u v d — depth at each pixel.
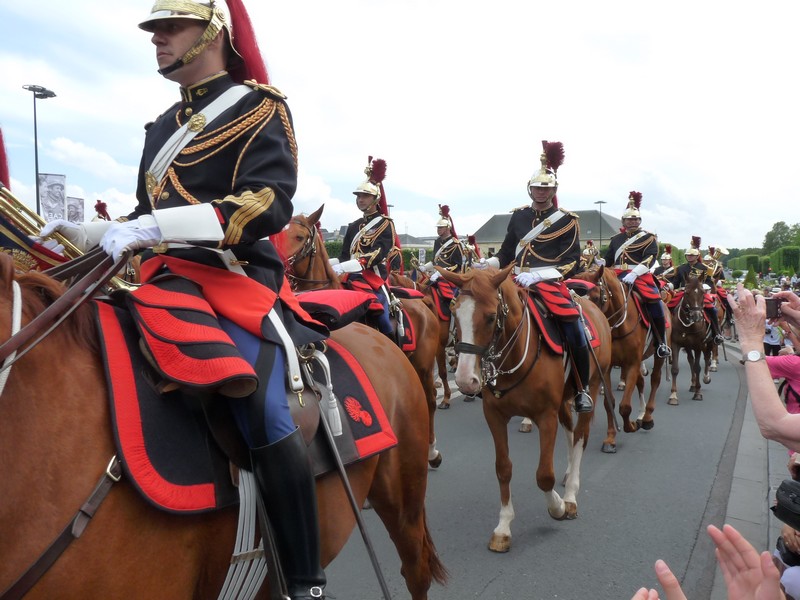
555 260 5.59
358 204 7.30
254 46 2.22
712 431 8.28
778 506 2.58
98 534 1.64
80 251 2.09
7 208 1.97
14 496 1.55
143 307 1.87
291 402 2.17
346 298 2.81
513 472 6.40
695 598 3.96
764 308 2.66
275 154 2.06
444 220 12.91
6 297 1.68
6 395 1.59
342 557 4.47
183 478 1.80
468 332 4.47
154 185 2.15
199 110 2.16
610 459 6.92
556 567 4.35
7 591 1.52
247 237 1.91
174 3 2.04
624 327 7.80
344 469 2.31
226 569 1.98
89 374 1.77
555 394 4.89
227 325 2.05
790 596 3.02
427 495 5.71
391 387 2.99
